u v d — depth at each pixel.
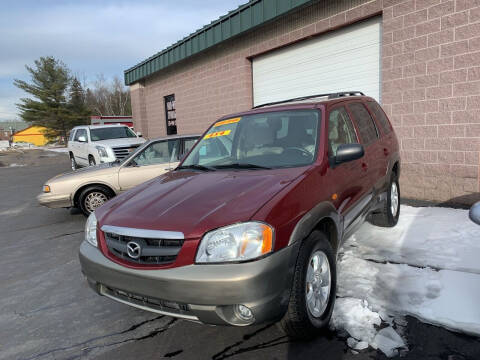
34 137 69.31
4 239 6.11
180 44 12.24
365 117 4.41
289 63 9.02
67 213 7.73
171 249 2.41
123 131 12.27
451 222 4.96
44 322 3.29
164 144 7.11
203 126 12.55
